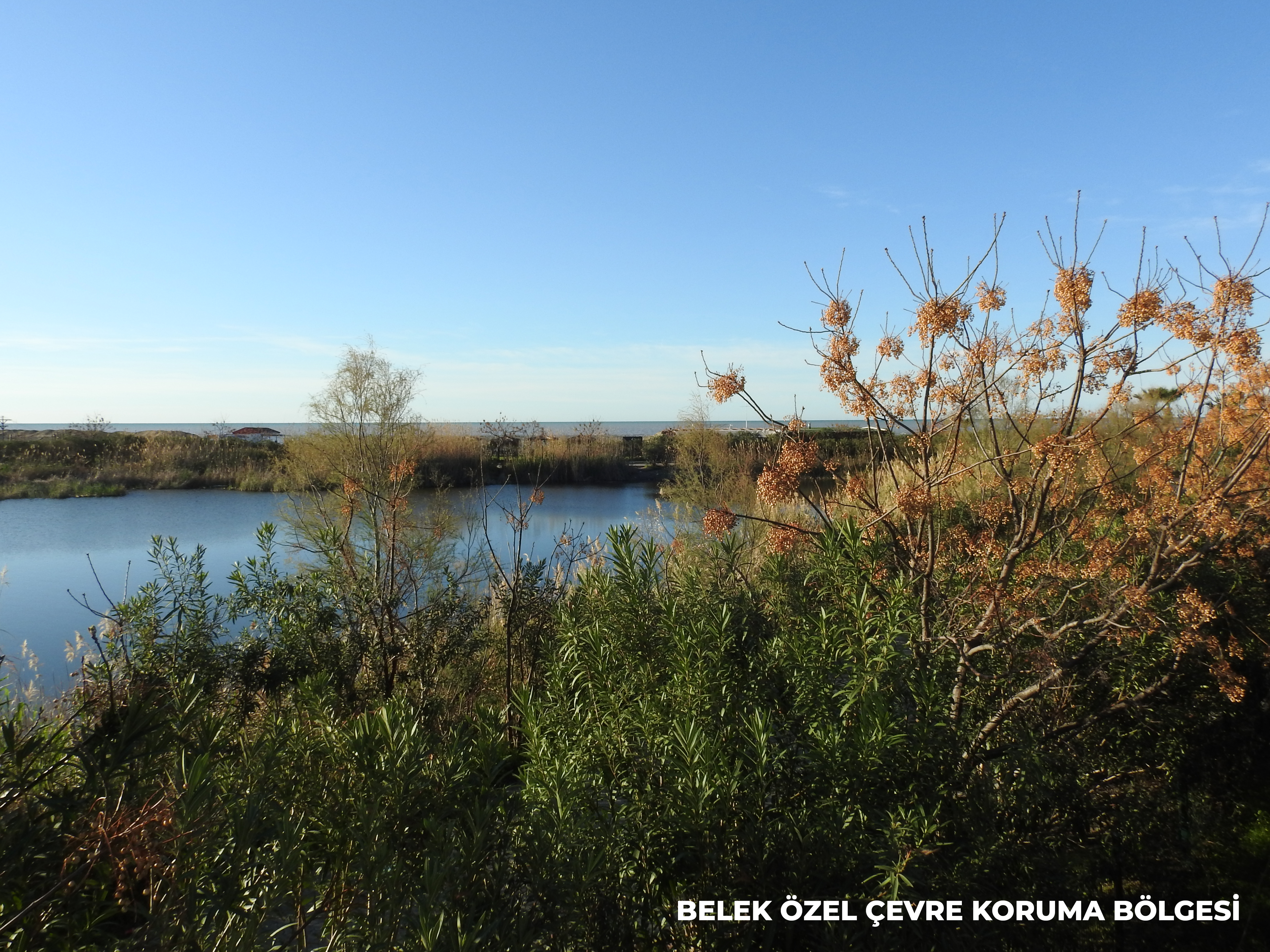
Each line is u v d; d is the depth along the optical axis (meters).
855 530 3.52
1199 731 4.09
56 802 2.10
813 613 3.54
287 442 15.66
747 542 6.39
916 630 3.53
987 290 3.62
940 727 2.90
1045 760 3.11
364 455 11.99
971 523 4.97
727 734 2.97
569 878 2.31
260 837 2.31
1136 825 3.54
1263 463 3.86
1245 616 4.15
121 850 2.04
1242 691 3.68
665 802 2.72
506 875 2.41
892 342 3.91
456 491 19.78
